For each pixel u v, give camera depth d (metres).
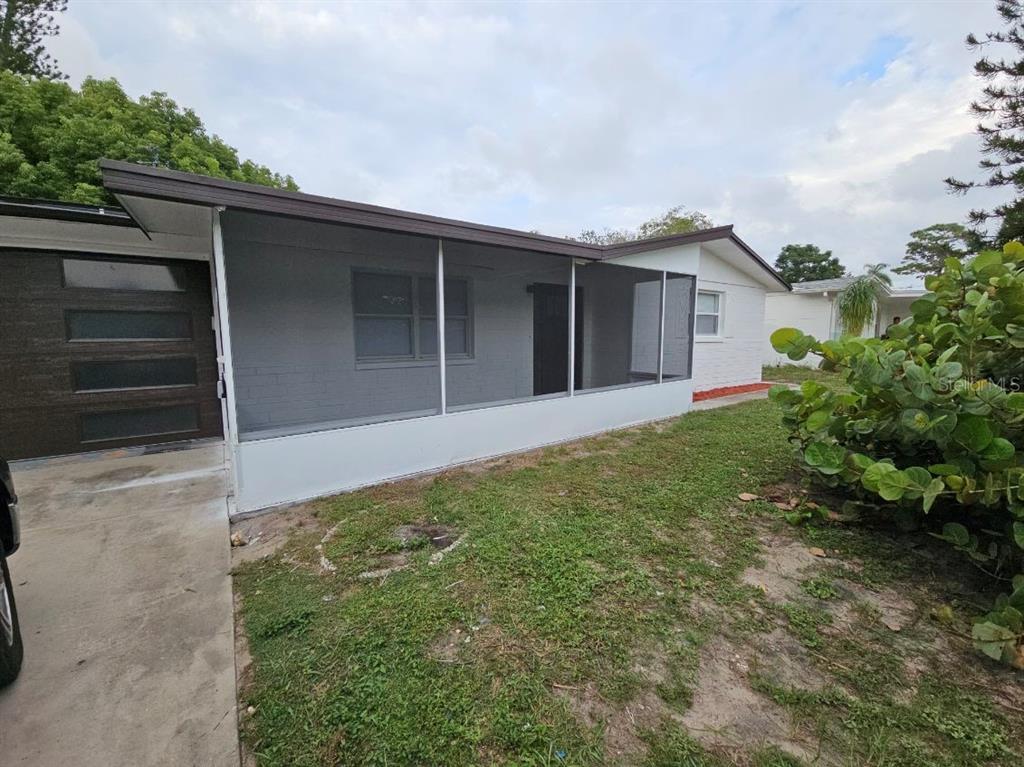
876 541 2.88
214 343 5.55
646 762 1.42
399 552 2.80
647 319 7.82
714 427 6.13
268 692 1.72
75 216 4.48
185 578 2.55
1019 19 9.36
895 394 2.74
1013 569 2.41
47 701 1.69
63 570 2.63
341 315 5.51
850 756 1.43
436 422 4.42
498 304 6.99
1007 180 10.05
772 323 15.41
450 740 1.50
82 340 4.90
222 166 10.87
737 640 1.99
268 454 3.50
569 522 3.17
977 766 1.39
